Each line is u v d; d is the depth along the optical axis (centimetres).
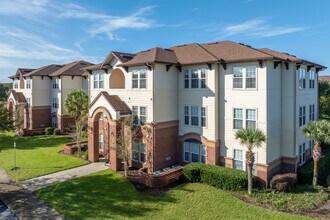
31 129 4622
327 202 1836
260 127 2155
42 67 5222
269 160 2164
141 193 1966
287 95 2336
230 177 2005
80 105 3691
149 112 2475
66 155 3062
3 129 2509
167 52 2719
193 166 2250
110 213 1653
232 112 2319
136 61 2545
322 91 3825
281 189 1995
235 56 2288
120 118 2542
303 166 2492
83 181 2206
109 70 2905
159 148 2489
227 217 1594
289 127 2331
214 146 2373
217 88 2383
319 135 2056
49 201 1845
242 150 2273
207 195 1912
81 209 1712
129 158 2516
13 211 1703
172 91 2603
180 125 2650
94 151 2789
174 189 2036
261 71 2138
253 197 1878
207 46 2762
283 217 1573
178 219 1580
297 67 2384
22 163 2778
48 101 4947
